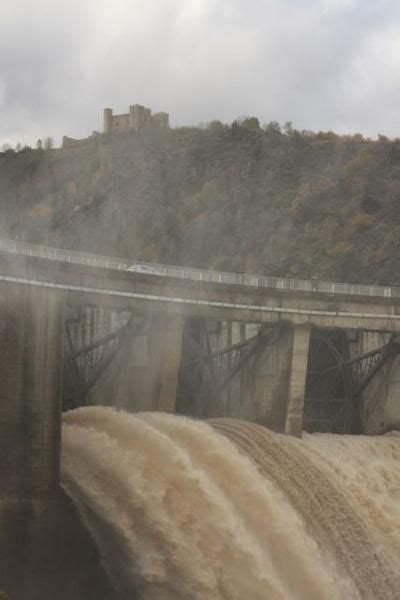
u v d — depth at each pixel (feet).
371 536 194.49
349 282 433.89
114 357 220.43
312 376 261.24
